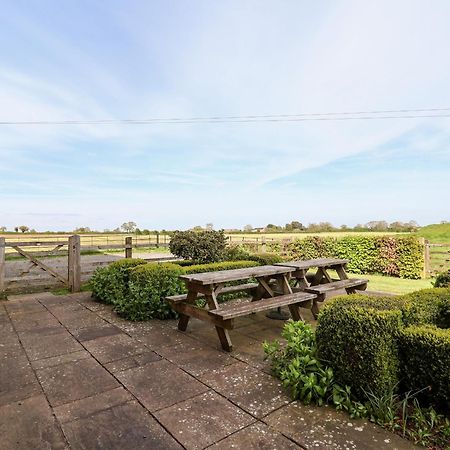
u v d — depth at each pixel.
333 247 12.48
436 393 2.28
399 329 2.49
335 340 2.62
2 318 5.11
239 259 8.53
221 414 2.41
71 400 2.62
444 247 10.84
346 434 2.16
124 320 5.00
